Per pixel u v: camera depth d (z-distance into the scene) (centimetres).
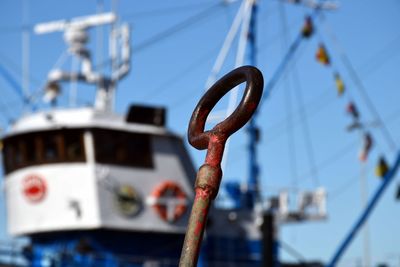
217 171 455
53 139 4138
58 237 4234
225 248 4500
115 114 4197
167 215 4247
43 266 4156
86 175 4103
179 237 4328
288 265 4716
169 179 4291
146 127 4222
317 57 4028
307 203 4538
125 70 4319
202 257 4394
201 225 445
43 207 4159
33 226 4178
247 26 4275
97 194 4091
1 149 4316
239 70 471
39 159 4172
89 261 4131
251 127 4662
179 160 4344
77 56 4316
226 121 462
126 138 4184
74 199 4103
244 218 4600
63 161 4128
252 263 4538
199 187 452
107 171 4131
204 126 486
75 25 4334
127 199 4156
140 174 4219
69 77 4306
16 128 4209
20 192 4231
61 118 4119
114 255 4169
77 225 4088
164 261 4266
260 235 4588
